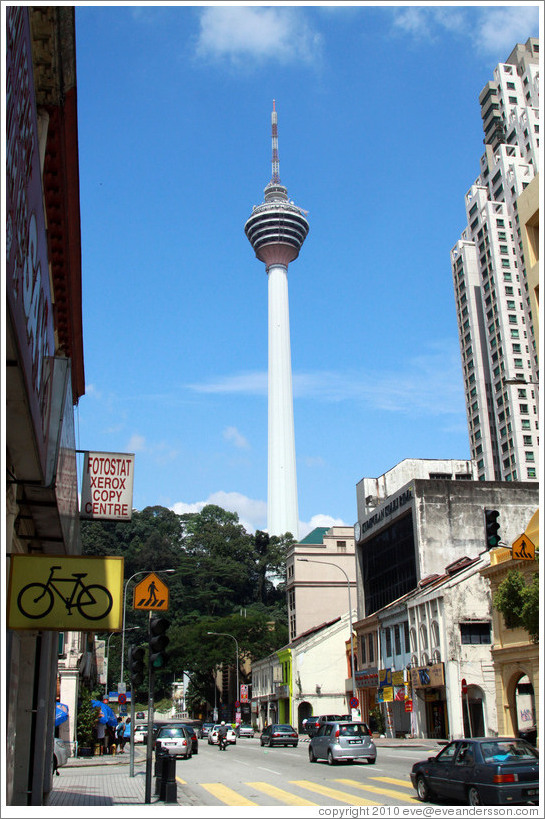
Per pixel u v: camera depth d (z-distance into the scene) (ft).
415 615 143.13
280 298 574.15
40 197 30.96
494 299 364.99
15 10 23.08
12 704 32.17
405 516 172.86
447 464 207.10
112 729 126.31
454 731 122.52
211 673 282.56
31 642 48.78
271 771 78.89
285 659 226.17
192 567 390.42
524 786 41.83
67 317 70.85
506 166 375.25
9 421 27.40
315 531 364.79
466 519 166.09
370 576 197.47
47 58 43.55
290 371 551.18
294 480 517.14
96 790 63.67
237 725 217.56
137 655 59.67
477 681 125.18
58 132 48.96
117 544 423.64
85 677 136.15
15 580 33.35
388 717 156.35
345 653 218.79
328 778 68.95
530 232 71.26
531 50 399.85
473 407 371.56
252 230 596.29
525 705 116.06
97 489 64.75
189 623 332.39
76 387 92.99
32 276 28.17
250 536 442.50
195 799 56.54
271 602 416.46
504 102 391.86
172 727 108.88
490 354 366.84
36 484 33.88
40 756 47.39
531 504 169.27
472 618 128.88
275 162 637.30
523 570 99.09
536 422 344.69
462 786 45.11
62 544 45.14
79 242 62.64
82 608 33.91
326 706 212.84
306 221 597.11
